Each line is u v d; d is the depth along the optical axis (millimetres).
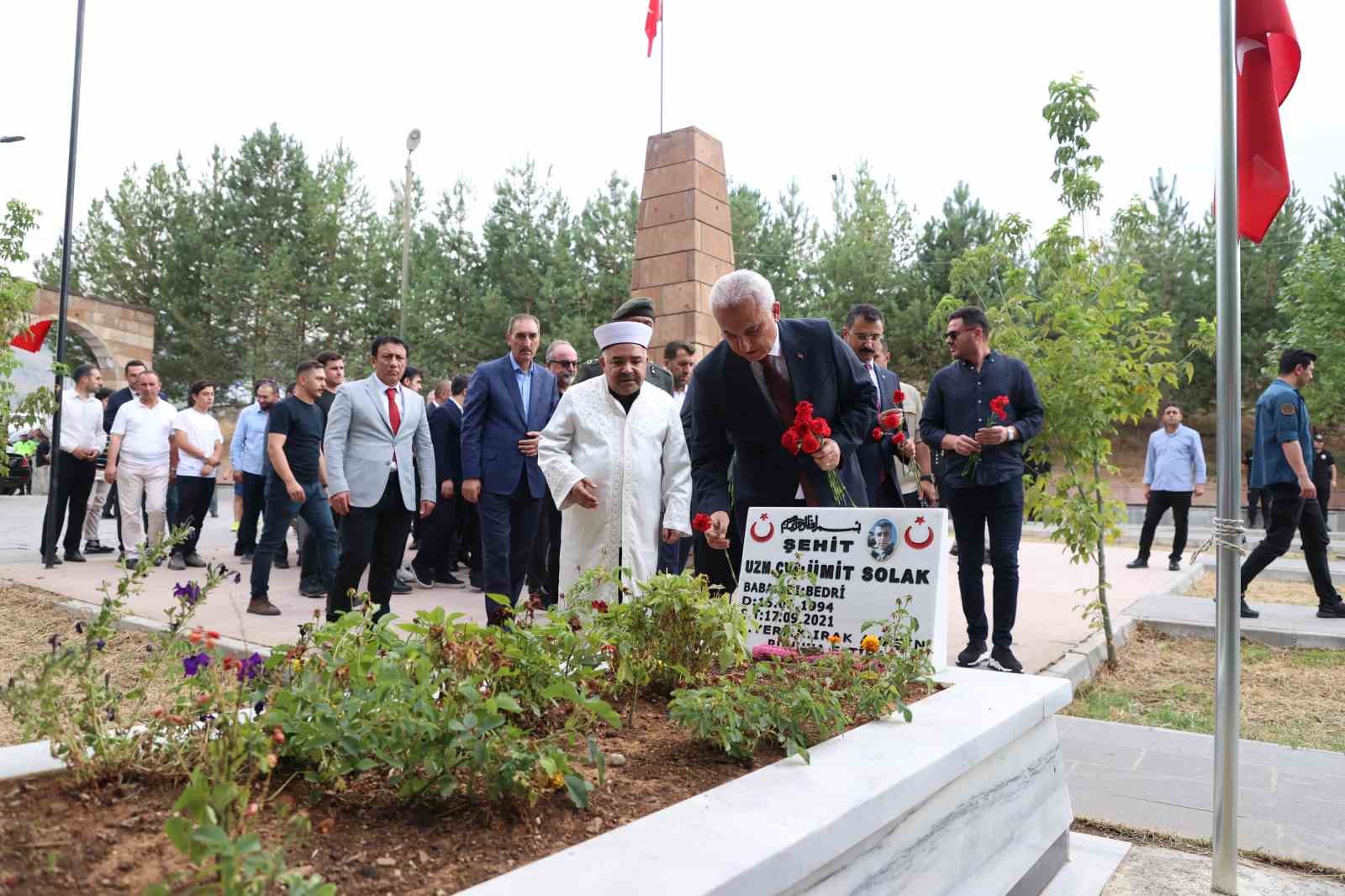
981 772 2521
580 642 2551
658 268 9219
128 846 1584
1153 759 4266
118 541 11500
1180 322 27844
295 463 6777
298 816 1530
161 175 33031
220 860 1324
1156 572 10859
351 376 29297
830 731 2412
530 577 7336
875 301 28812
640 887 1449
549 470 4641
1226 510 3049
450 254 29516
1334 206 28703
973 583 5578
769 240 28594
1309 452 7465
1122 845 3352
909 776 2053
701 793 1931
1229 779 2992
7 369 7410
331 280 31531
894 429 4520
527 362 6406
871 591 3301
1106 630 6273
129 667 4992
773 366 3850
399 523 5609
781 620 3424
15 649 5633
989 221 29000
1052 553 13500
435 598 7586
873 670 2719
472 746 1813
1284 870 3188
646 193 9383
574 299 26781
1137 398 6039
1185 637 7207
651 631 2797
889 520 3342
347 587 5383
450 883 1552
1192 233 29422
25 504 17859
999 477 5355
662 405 4875
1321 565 7586
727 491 4145
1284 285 27938
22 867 1482
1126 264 6117
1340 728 4934
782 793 1922
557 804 1926
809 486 3908
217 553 10500
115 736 1938
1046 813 2943
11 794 1784
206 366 30984
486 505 6102
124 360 25469
